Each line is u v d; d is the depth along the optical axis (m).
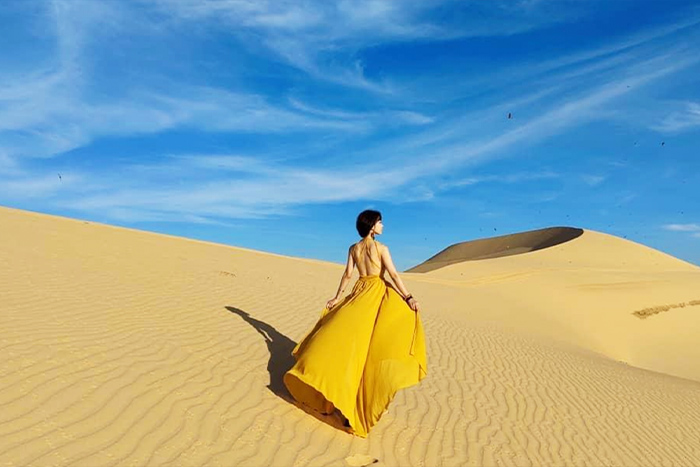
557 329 26.98
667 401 12.41
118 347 6.72
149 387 5.79
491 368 11.36
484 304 27.03
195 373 6.47
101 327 7.39
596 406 10.16
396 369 5.60
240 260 22.14
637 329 34.53
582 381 12.23
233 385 6.40
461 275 40.41
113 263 12.95
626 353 29.64
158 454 4.61
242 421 5.57
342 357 5.68
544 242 82.31
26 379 5.34
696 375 28.80
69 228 19.94
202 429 5.21
